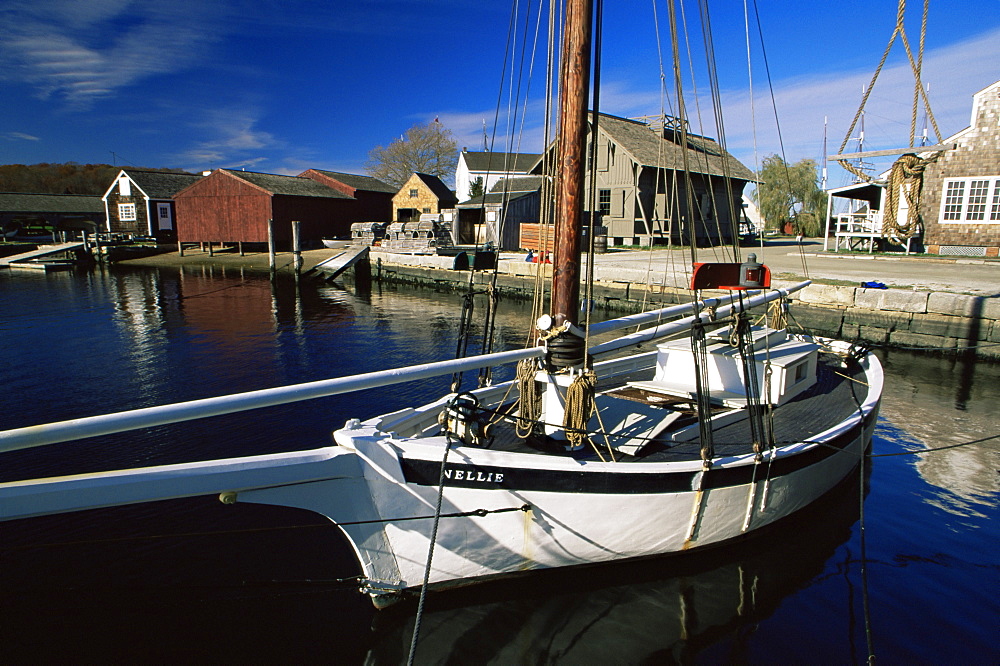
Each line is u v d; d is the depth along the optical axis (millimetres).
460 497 4160
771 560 5301
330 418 8977
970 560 5379
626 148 29109
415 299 24531
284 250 39750
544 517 4379
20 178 91562
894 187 12414
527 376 4855
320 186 45094
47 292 25250
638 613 4578
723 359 6141
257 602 4668
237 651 4172
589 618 4512
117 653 4141
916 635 4398
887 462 7633
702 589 4867
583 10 4422
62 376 11586
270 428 8492
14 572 5008
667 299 19672
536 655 4145
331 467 3773
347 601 4695
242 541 5500
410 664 3557
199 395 10398
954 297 14055
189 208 40375
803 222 47375
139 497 3121
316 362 13039
